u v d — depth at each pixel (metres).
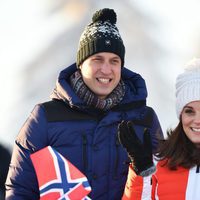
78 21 49.03
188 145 11.16
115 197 11.73
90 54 11.72
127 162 11.78
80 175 11.17
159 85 40.41
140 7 50.25
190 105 11.13
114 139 11.81
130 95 12.23
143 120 12.29
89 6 50.81
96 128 11.71
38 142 11.59
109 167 11.73
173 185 11.05
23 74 42.38
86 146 11.66
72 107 11.73
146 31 47.38
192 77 11.21
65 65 43.03
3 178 14.32
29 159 11.59
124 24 47.53
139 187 10.76
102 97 11.89
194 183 10.94
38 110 11.80
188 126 11.12
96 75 11.69
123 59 12.11
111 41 11.73
